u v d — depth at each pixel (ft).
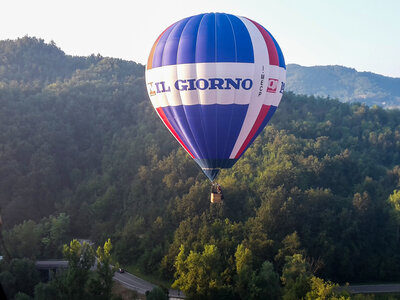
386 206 340.18
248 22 136.05
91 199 391.04
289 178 343.26
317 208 318.04
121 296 217.15
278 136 423.64
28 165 419.95
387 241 320.91
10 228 351.05
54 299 209.26
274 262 265.95
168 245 290.15
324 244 282.36
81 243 339.57
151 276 273.54
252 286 217.97
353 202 324.80
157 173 387.55
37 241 307.78
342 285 276.82
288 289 210.59
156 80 137.49
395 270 291.17
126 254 296.71
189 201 319.27
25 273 244.63
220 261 248.32
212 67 128.98
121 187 398.62
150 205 351.05
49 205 397.39
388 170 418.92
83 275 212.23
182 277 224.12
